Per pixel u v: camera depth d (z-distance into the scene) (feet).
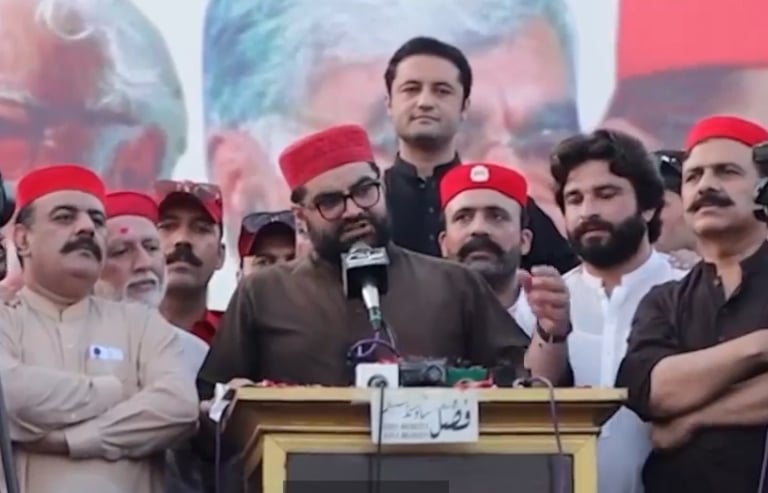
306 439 32.89
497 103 51.78
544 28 52.26
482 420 33.04
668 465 40.83
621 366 41.68
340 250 41.27
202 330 47.73
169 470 41.98
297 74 52.24
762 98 52.24
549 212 47.37
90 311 40.57
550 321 43.34
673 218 46.11
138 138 52.11
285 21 52.34
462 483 32.91
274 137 52.08
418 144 51.11
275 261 46.55
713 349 40.27
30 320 40.09
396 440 32.42
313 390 32.65
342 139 41.73
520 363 40.75
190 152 52.13
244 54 52.37
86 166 51.90
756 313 41.52
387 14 52.31
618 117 52.29
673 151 48.80
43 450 38.22
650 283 45.80
